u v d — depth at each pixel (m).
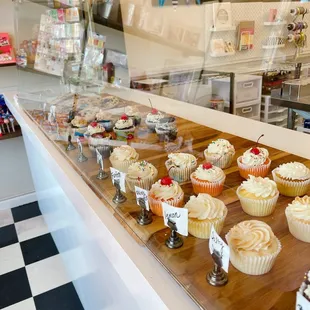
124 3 2.44
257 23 3.14
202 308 0.53
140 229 0.75
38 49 2.26
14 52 2.50
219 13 2.93
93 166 1.10
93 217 0.86
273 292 0.56
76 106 1.69
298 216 0.70
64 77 2.08
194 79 2.83
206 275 0.60
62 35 2.12
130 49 2.58
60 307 1.69
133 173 0.95
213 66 3.08
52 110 1.67
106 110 1.63
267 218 0.80
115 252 0.74
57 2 2.11
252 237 0.63
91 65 2.18
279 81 2.63
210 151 1.11
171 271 0.62
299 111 2.11
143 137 1.32
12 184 2.75
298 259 0.64
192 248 0.68
